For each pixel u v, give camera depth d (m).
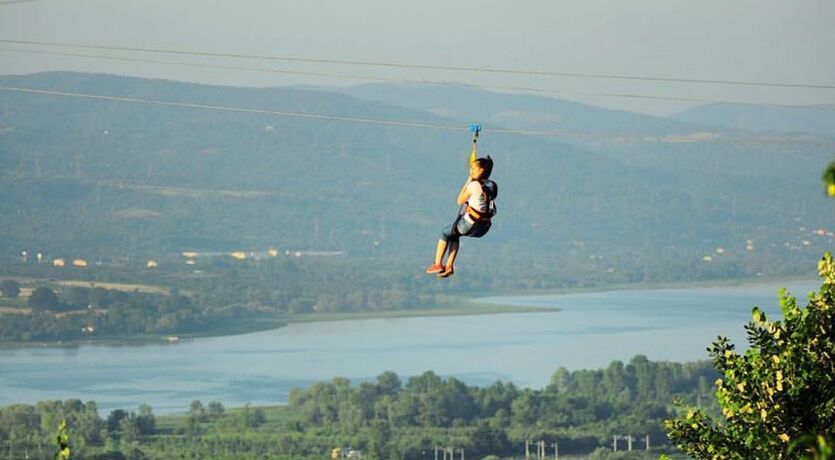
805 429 39.81
